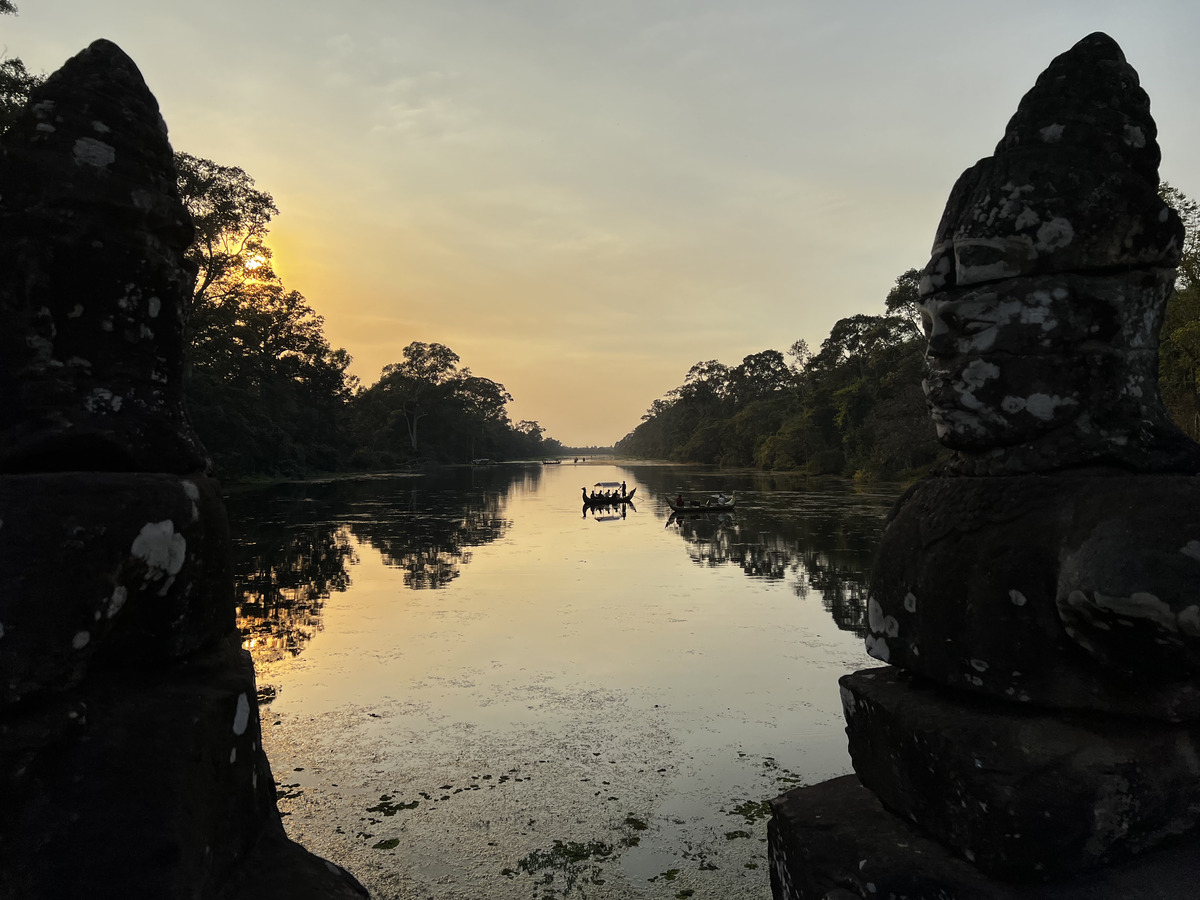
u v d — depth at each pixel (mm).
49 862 1434
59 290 1752
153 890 1472
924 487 2258
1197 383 19859
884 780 2172
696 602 12102
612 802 5156
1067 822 1763
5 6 16609
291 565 16375
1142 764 1798
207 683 1799
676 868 4348
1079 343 1989
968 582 1979
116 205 1829
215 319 37500
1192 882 1751
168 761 1575
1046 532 1865
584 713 6938
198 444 2064
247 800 1850
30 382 1691
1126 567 1629
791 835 2281
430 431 101062
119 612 1646
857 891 2012
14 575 1485
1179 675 1690
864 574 14359
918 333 47000
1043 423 1989
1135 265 2000
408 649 9289
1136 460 1920
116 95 1917
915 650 2123
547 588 13500
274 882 1786
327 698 7402
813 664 8508
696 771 5648
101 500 1618
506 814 4996
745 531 22344
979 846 1833
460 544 20312
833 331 56281
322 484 51062
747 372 95750
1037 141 2057
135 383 1881
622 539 21328
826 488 41125
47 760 1488
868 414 47781
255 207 32219
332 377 63156
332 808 5102
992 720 1895
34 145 1800
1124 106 2035
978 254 2049
